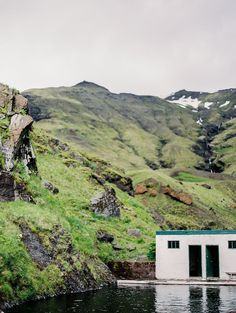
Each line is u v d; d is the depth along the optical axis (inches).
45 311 1310.3
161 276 2450.8
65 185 3206.2
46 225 1871.3
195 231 2502.5
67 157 3919.8
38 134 4104.3
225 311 1380.4
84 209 2979.8
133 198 4261.8
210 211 5910.4
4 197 1953.7
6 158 2235.5
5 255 1497.3
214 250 2541.8
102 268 2229.3
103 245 2568.9
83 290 1824.6
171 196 5625.0
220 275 2448.3
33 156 2588.6
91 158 4744.1
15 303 1397.6
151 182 5777.6
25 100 2608.3
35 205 2076.8
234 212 6609.3
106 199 3184.1
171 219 4867.1
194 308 1438.2
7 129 2363.4
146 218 3690.9
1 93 2534.5
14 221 1759.4
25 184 2206.0
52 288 1638.8
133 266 2442.2
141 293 1827.0
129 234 2972.4
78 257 1955.0
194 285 2213.3
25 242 1690.5
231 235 2469.2
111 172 4466.0
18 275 1497.3
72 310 1349.7
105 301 1568.7
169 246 2503.7
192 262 2625.5
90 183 3563.0
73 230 2288.4
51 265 1720.0
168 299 1651.1
